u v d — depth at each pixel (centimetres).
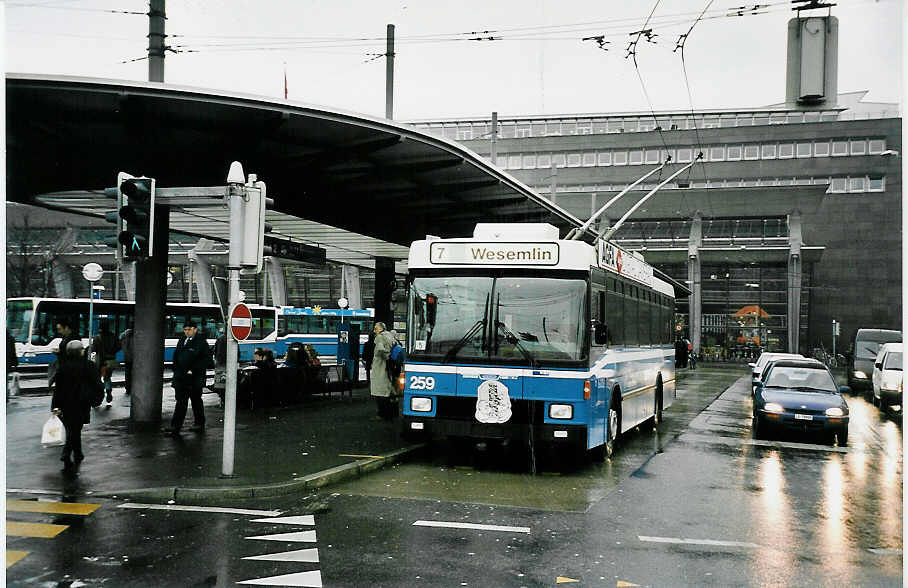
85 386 1060
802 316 6662
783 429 1595
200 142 1386
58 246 5578
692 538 780
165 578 611
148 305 1539
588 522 838
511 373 1134
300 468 1063
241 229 984
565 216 2248
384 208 2014
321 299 6738
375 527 790
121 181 991
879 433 1866
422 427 1160
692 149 6975
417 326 1186
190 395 1450
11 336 2091
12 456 1130
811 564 694
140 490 913
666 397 1998
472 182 1762
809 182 6744
